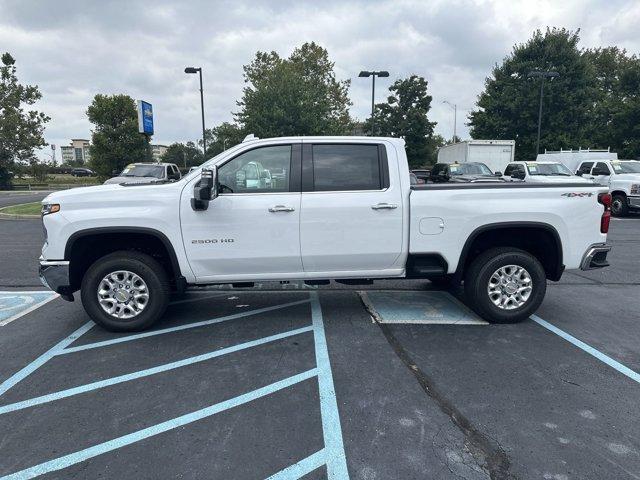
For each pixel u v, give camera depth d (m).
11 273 7.93
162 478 2.72
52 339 4.88
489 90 40.88
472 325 5.23
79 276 5.12
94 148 38.34
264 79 32.84
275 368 4.13
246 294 6.49
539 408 3.46
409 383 3.85
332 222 4.87
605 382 3.86
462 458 2.89
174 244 4.82
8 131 35.38
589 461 2.86
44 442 3.07
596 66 49.47
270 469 2.79
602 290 6.77
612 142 35.31
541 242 5.36
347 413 3.40
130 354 4.46
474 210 4.99
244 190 4.87
